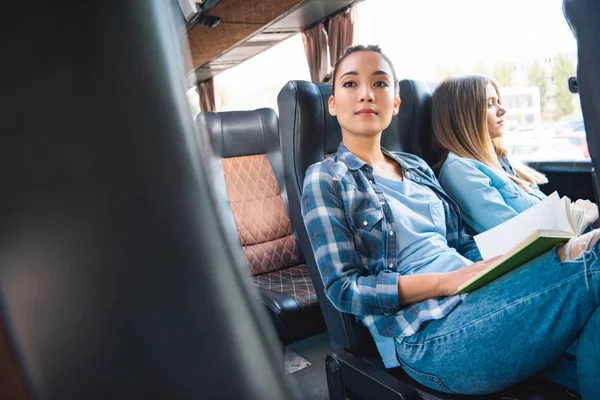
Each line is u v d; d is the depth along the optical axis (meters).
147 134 0.19
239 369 0.20
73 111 0.17
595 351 0.93
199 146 0.21
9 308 0.17
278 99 1.46
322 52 5.15
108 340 0.18
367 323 1.20
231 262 0.21
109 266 0.18
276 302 1.82
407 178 1.42
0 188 0.17
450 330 1.06
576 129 1.87
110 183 0.18
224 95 7.88
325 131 1.47
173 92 0.20
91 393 0.17
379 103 1.34
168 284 0.19
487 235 1.27
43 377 0.17
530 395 1.10
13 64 0.17
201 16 4.82
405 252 1.27
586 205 1.38
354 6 4.50
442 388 1.12
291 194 1.44
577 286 0.93
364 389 1.23
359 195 1.27
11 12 0.17
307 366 2.07
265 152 2.64
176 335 0.19
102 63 0.18
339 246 1.20
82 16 0.18
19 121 0.17
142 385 0.18
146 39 0.19
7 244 0.17
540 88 1.99
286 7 4.68
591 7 0.50
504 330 1.00
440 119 1.67
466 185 1.54
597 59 0.50
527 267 0.99
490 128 1.69
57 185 0.17
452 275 1.09
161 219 0.19
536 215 1.19
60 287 0.17
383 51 1.39
